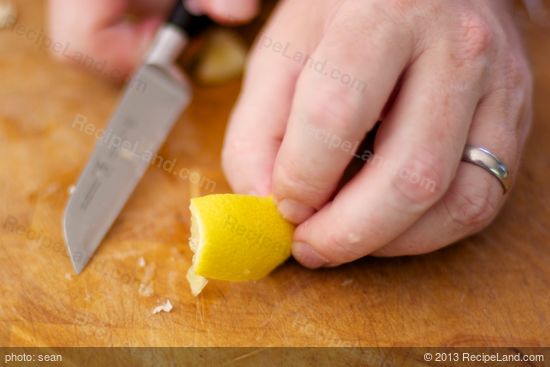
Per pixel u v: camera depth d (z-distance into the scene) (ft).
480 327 0.83
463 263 0.87
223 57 1.07
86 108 1.04
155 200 0.94
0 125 1.01
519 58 0.85
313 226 0.80
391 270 0.87
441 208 0.80
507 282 0.86
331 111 0.73
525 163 0.97
